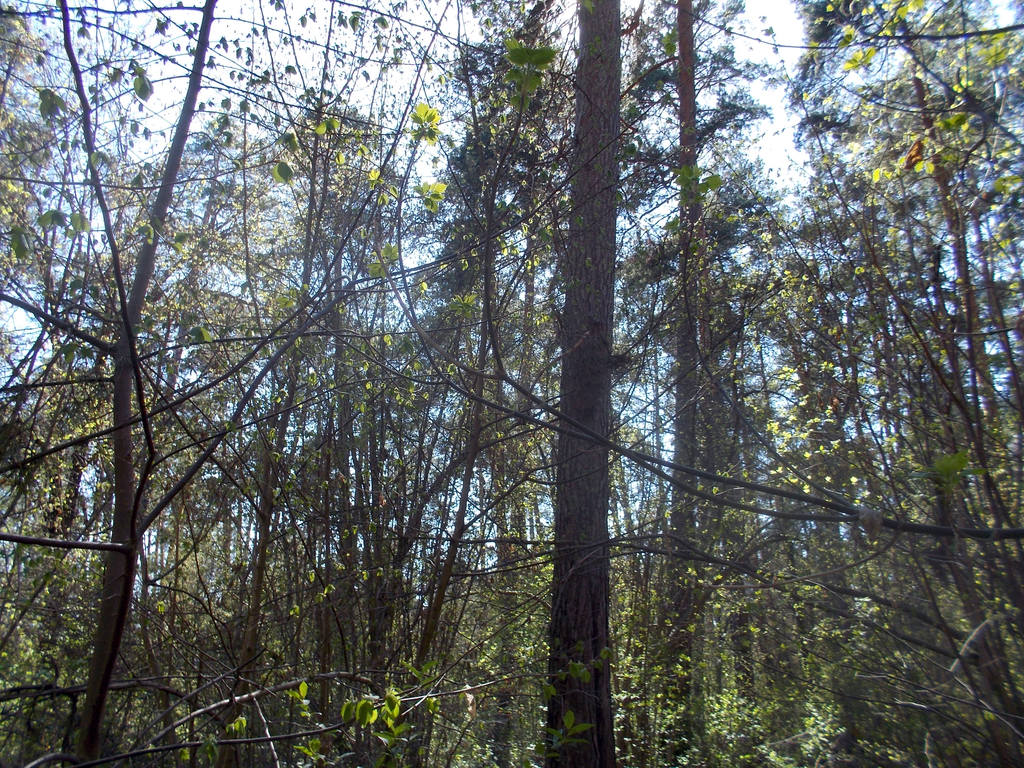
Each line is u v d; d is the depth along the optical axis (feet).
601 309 22.39
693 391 29.71
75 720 17.30
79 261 15.47
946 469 8.42
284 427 21.07
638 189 24.63
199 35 12.64
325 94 17.30
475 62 18.02
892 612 18.01
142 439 18.45
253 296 19.43
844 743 21.50
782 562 24.94
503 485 25.16
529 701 25.27
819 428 21.72
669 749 29.48
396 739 11.47
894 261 19.42
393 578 22.80
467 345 23.68
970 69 16.21
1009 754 14.90
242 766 18.99
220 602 22.47
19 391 14.25
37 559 16.66
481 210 20.40
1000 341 16.67
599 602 21.16
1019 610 14.89
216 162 17.34
